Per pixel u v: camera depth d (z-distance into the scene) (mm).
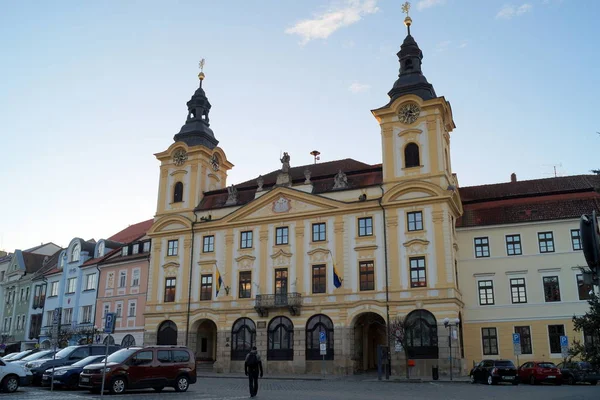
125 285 65500
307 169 57844
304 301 51062
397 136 51812
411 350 46000
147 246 65188
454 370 44031
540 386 34625
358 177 54188
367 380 40844
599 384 36438
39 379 32906
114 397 25219
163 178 63344
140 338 61562
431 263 47188
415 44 55844
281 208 54656
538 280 48781
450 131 56844
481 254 51094
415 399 24844
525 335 48094
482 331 49344
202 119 66750
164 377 28625
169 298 58250
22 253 90938
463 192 58656
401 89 53656
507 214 51656
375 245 49562
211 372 53469
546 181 56219
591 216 10797
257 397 25516
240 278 55000
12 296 89188
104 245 72375
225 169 67500
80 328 68562
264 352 51531
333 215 52031
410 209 49000
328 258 51219
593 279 10375
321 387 33625
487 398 25375
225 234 57031
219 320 54688
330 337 49562
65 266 76688
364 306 48469
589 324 13461
